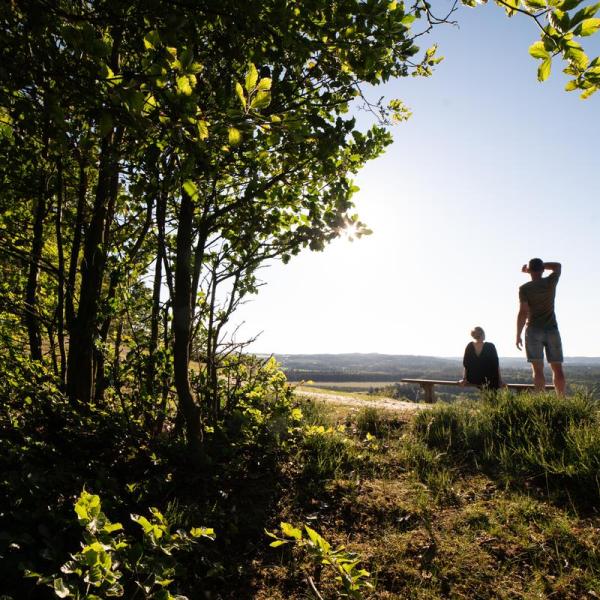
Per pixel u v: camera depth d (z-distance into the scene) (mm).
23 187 4965
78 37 2070
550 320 7246
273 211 5289
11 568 2852
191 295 5121
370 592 3295
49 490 3598
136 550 2857
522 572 3395
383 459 5352
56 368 5574
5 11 2266
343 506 4418
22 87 2383
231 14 2736
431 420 6152
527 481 4578
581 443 4672
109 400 5336
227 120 2148
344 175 4895
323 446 5492
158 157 3340
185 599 2766
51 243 6367
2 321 5500
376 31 3221
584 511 3973
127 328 5566
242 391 5914
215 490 4465
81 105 2375
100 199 5203
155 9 2488
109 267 5492
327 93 4148
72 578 2777
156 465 4504
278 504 4457
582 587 3178
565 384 7102
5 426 4496
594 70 1945
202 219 4992
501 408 5996
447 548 3717
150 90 2146
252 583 3424
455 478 4859
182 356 4621
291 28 3045
